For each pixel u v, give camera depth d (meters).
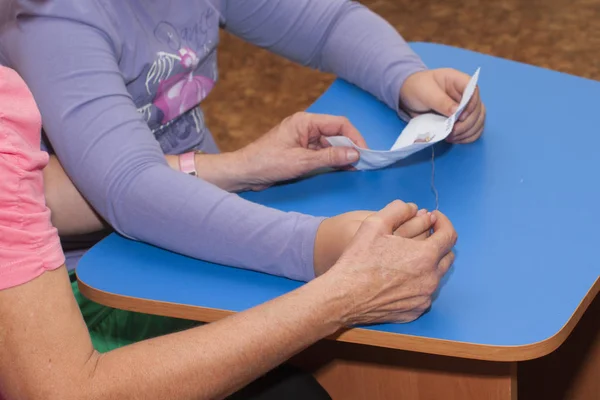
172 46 1.74
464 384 1.56
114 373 1.18
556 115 1.74
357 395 1.69
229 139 3.44
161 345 1.22
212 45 1.83
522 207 1.50
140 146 1.50
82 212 1.70
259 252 1.41
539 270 1.36
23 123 1.14
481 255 1.40
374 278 1.27
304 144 1.69
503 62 1.92
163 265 1.47
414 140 1.65
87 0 1.53
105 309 1.77
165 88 1.78
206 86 1.87
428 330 1.28
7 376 1.15
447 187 1.58
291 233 1.40
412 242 1.29
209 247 1.44
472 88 1.59
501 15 3.98
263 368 1.26
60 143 1.50
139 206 1.47
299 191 1.63
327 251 1.37
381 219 1.33
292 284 1.42
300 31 1.95
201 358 1.21
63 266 1.17
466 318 1.29
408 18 4.07
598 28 3.81
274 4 1.94
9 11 1.51
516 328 1.26
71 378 1.15
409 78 1.78
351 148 1.62
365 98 1.89
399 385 1.63
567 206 1.49
